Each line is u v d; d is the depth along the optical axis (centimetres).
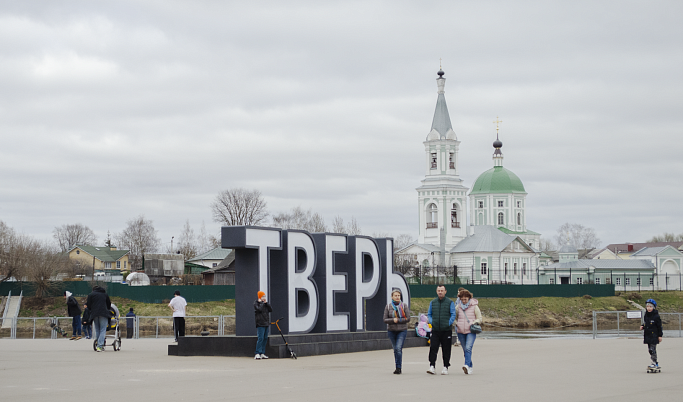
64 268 10369
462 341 2008
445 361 1978
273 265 2755
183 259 10638
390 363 2327
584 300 9594
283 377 1905
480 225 13575
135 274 9231
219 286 7794
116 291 7888
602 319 9081
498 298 9294
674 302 10044
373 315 3234
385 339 3034
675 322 6216
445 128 12875
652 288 12662
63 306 7906
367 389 1655
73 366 2225
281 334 2530
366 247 3112
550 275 12606
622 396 1529
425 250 12319
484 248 12081
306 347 2612
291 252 2755
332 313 2916
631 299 10019
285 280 2730
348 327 2991
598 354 2689
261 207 13462
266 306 2461
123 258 15600
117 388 1694
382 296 3219
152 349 3002
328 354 2702
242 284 2673
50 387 1717
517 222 14875
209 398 1521
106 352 2822
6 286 8069
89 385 1753
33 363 2333
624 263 12988
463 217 12850
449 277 11156
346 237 3022
